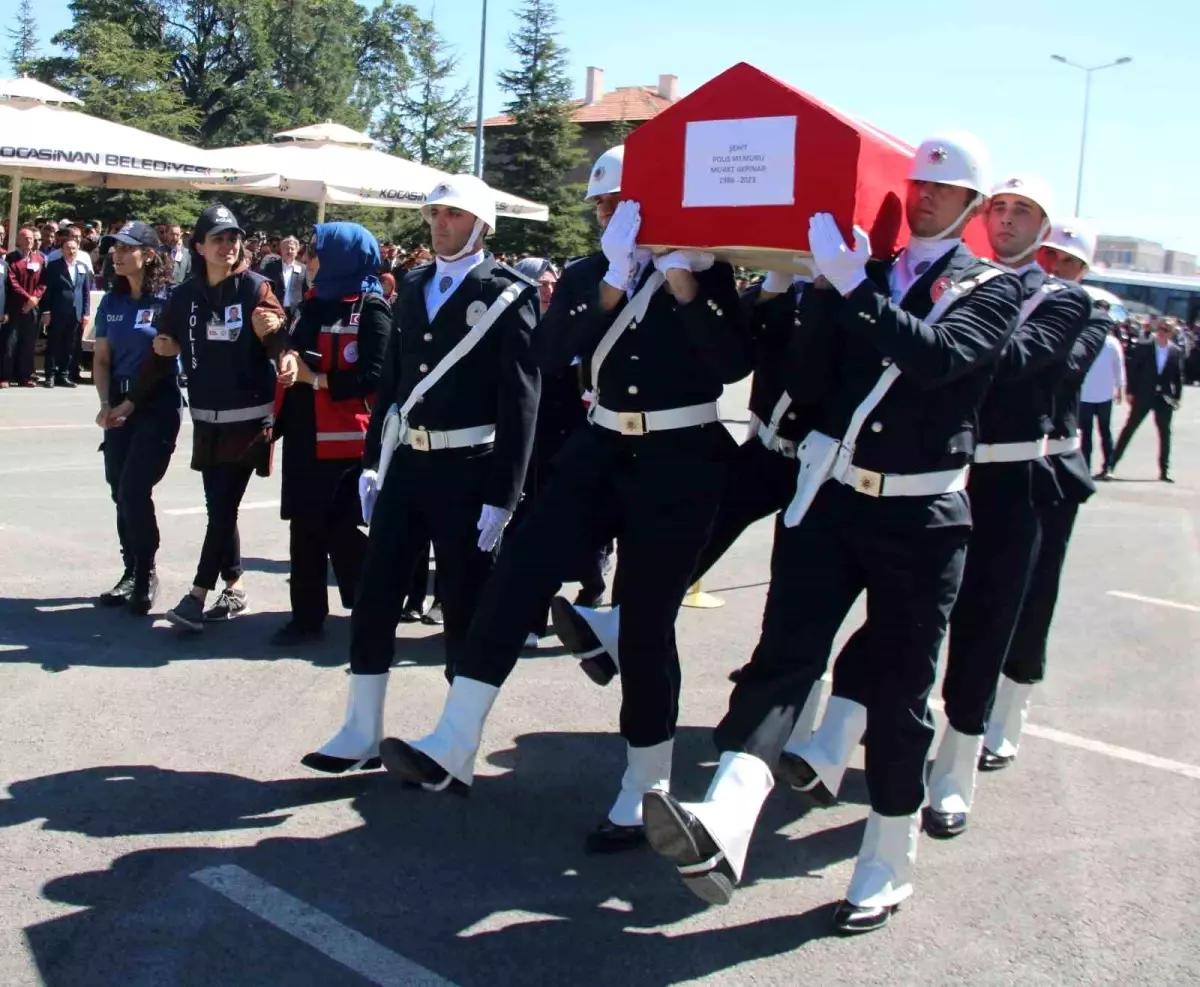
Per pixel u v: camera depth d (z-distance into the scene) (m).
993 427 3.99
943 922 3.52
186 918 3.29
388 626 4.19
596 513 3.73
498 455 4.12
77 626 5.76
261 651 5.56
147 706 4.81
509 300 4.16
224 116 56.09
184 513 8.28
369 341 5.42
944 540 3.28
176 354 5.68
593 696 5.30
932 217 3.24
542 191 44.53
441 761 3.61
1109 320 4.54
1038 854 4.00
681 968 3.20
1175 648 6.70
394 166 17.02
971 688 4.10
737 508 4.43
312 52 58.50
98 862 3.57
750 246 3.26
